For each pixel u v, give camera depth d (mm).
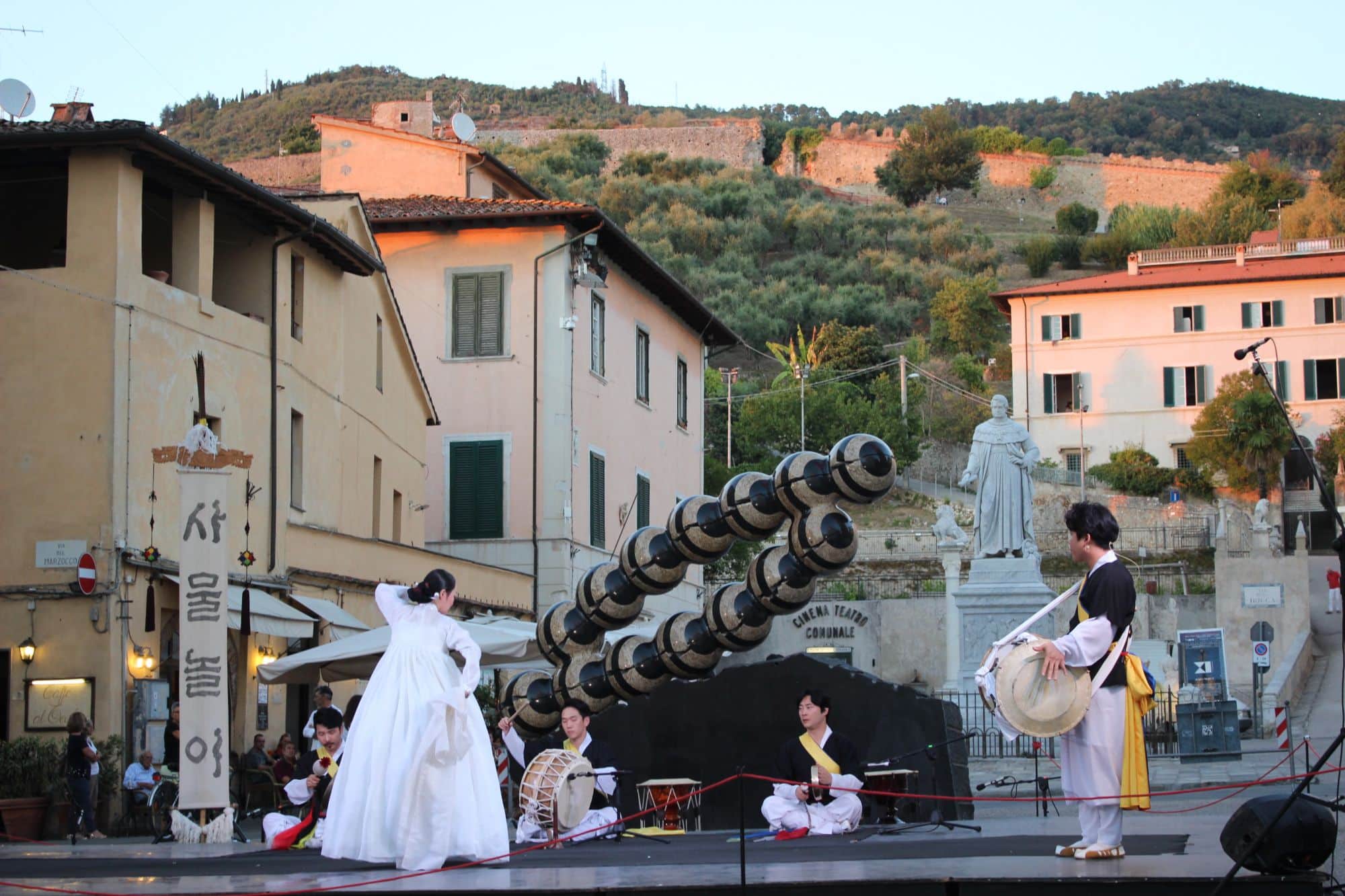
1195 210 140000
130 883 9211
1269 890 7578
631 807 17672
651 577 19344
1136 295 79000
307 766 13055
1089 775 8617
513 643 20812
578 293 40656
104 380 22312
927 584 56625
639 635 19844
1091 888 7633
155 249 28672
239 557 25375
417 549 32938
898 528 75062
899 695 17062
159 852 13266
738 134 154750
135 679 22141
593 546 41375
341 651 20875
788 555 18203
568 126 159500
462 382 39625
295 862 10680
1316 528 73938
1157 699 35250
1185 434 77500
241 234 27719
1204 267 80688
